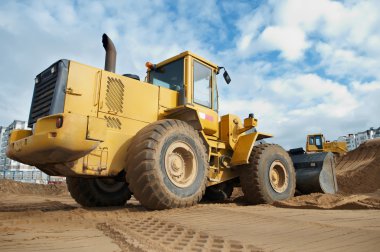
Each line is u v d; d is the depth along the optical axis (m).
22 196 11.64
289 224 3.63
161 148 4.77
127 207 5.62
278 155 7.29
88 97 4.89
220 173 6.67
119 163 4.96
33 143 4.20
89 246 2.41
